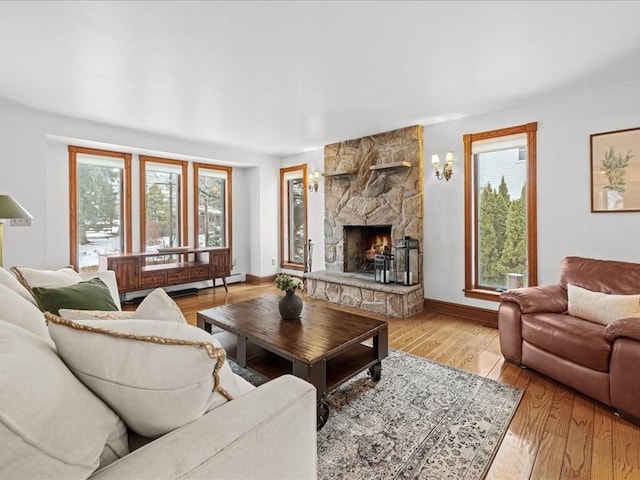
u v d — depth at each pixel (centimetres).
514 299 276
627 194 303
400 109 371
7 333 73
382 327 248
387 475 160
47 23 208
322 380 198
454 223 417
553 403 221
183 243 563
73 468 65
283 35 222
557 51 245
